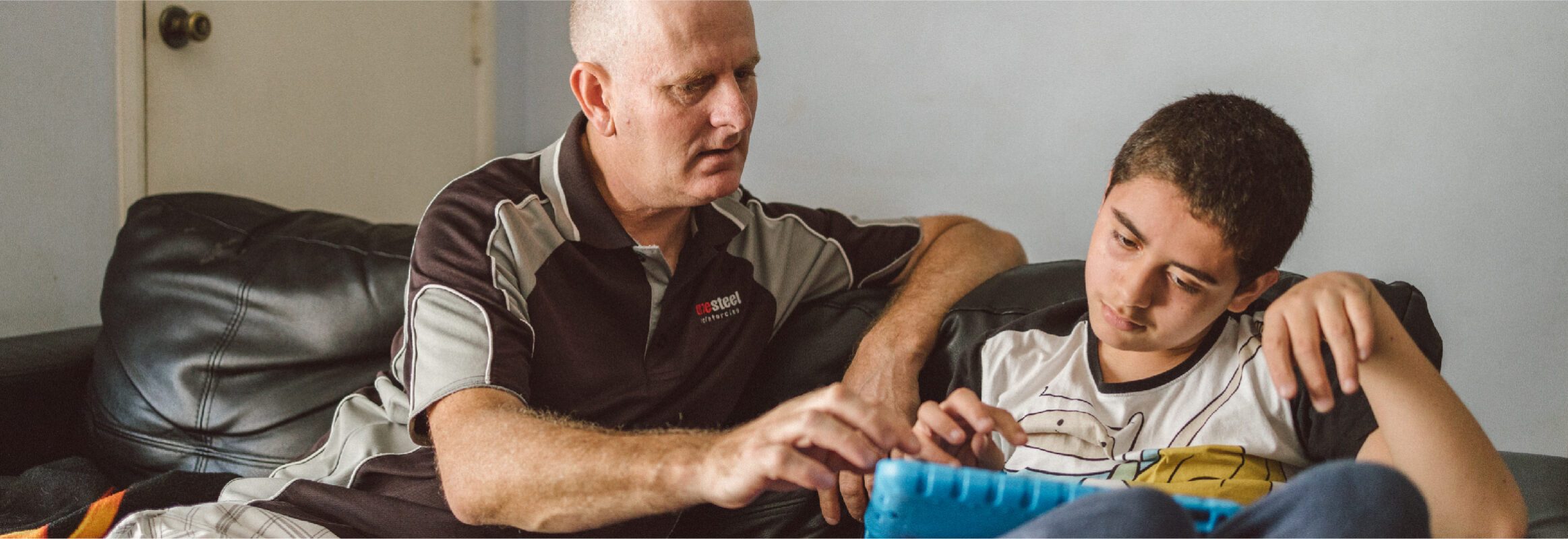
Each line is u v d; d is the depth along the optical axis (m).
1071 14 1.92
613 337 1.08
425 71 2.58
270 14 2.16
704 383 1.13
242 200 1.60
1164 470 0.87
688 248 1.13
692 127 1.02
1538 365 1.62
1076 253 1.97
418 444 1.01
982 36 2.01
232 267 1.47
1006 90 2.00
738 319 1.16
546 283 1.05
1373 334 0.71
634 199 1.10
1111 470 0.90
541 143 2.69
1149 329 0.83
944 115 2.08
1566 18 1.54
